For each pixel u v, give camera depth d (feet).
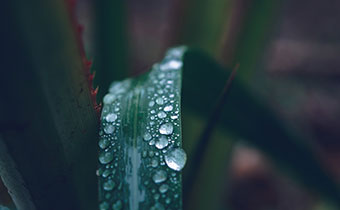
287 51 3.34
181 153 0.66
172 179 0.64
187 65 0.82
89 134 0.63
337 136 2.72
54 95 0.57
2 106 0.55
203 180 1.26
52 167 0.60
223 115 0.91
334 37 3.62
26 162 0.59
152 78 0.76
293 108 2.78
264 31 1.23
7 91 0.55
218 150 1.26
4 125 0.56
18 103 0.56
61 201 0.62
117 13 1.20
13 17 0.53
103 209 0.63
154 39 3.71
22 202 0.61
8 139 0.57
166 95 0.72
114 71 1.24
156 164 0.65
